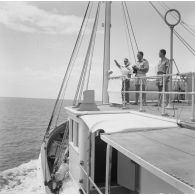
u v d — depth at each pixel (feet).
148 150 13.46
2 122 238.27
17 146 140.36
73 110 29.50
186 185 9.29
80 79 41.29
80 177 26.20
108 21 40.29
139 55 35.37
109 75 39.58
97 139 27.91
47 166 34.53
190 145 14.44
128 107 32.73
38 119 271.08
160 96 32.94
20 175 52.85
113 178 28.60
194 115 22.74
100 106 35.88
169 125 20.40
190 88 31.07
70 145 32.01
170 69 30.27
